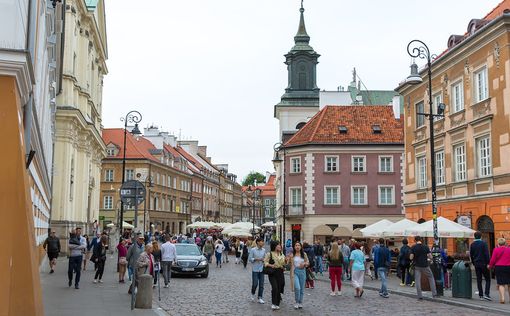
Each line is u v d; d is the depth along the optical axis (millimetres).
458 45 29906
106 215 72750
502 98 26375
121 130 78312
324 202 55469
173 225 86500
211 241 42094
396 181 55281
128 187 16984
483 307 16281
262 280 17969
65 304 15453
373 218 55000
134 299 15758
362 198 55375
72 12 37375
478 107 28609
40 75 14852
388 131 56906
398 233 26641
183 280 26500
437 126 33438
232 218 138250
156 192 77938
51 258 25609
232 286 23578
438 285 19547
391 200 55156
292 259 16734
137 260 17078
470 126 29359
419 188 36125
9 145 8867
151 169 75688
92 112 46594
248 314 15133
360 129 57250
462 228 24438
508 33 25969
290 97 76125
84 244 21969
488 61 27656
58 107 36500
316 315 15055
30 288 8578
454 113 31141
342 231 41250
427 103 35156
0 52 8883
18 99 9312
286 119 75562
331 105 63125
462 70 30453
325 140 56031
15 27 9195
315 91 76312
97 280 22422
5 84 9039
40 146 15070
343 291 22469
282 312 15633
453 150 31547
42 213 22891
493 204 26828
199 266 27656
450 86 31859
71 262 19859
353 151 55781
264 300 18609
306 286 23859
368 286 23688
